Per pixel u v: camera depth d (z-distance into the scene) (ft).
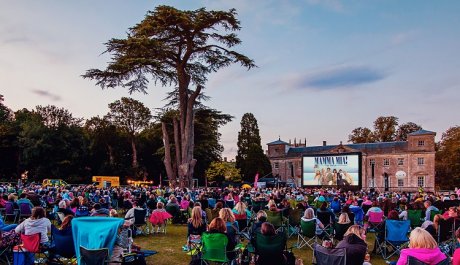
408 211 56.54
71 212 53.31
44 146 240.32
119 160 275.39
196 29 142.00
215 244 31.35
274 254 30.19
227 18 139.64
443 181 321.73
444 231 42.68
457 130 318.45
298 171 337.31
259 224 38.55
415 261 23.43
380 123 388.37
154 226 65.51
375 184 309.63
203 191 106.22
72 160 249.55
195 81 166.20
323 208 53.26
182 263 41.27
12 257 33.37
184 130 162.71
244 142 301.84
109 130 270.46
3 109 314.14
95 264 26.25
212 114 170.60
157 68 139.03
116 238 29.09
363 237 30.60
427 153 295.07
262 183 232.94
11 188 115.44
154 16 137.69
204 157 231.09
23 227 32.99
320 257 26.37
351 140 400.88
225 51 150.41
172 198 75.00
